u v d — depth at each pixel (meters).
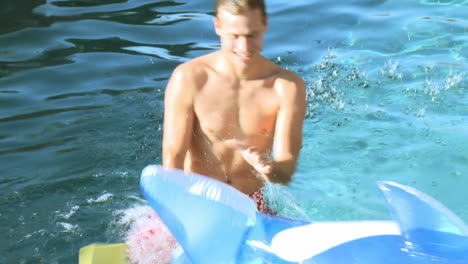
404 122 6.22
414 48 7.85
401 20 8.64
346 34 8.27
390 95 6.77
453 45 7.89
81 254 4.38
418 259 3.46
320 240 3.69
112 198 5.18
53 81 7.16
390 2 9.24
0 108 6.57
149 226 4.70
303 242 3.69
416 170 5.46
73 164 5.62
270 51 7.85
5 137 6.04
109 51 7.87
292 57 7.69
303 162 5.61
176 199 3.68
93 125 6.27
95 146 5.91
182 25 8.56
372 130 6.10
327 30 8.40
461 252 3.45
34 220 4.88
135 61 7.62
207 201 3.70
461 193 5.13
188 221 3.66
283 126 4.55
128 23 8.65
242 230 3.75
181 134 4.52
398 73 7.23
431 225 3.57
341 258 3.55
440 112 6.40
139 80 7.20
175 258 4.22
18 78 7.21
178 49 7.91
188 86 4.53
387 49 7.86
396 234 3.67
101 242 4.63
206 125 4.57
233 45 4.25
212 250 3.67
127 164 5.66
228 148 4.62
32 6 9.21
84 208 5.03
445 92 6.78
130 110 6.58
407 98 6.70
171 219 3.66
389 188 3.78
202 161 4.71
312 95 6.80
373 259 3.50
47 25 8.56
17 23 8.61
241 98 4.55
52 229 4.78
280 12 8.98
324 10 9.02
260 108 4.57
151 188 3.72
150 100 6.79
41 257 4.48
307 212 4.88
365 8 9.06
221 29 4.28
